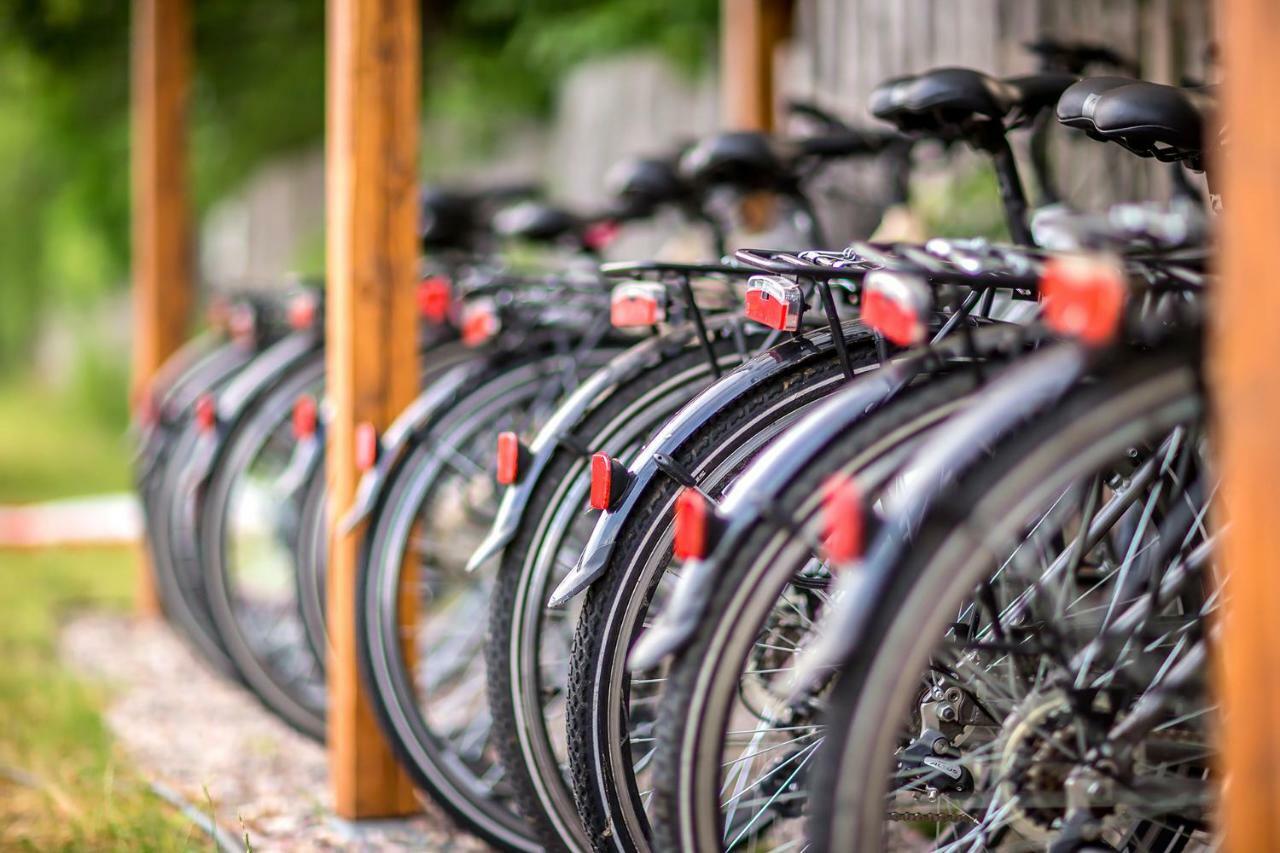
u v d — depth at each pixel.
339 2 2.60
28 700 3.46
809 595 1.84
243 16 7.36
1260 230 1.08
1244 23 1.08
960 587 1.23
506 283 2.63
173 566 3.48
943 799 1.69
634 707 2.15
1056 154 3.38
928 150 3.55
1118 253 1.32
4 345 16.36
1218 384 1.17
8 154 11.58
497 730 2.04
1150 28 3.31
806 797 1.77
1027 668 1.60
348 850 2.44
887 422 1.43
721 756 1.44
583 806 1.79
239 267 11.23
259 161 9.58
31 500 7.30
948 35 3.91
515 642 2.03
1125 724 1.46
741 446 1.77
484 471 2.58
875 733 1.24
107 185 9.84
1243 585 1.11
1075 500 1.63
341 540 2.56
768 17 4.14
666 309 2.01
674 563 2.01
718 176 2.65
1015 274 1.40
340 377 2.60
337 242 2.62
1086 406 1.23
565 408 2.09
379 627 2.44
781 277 1.71
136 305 4.78
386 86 2.59
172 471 3.51
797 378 1.78
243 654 3.12
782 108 4.29
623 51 6.03
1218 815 1.48
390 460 2.49
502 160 7.47
